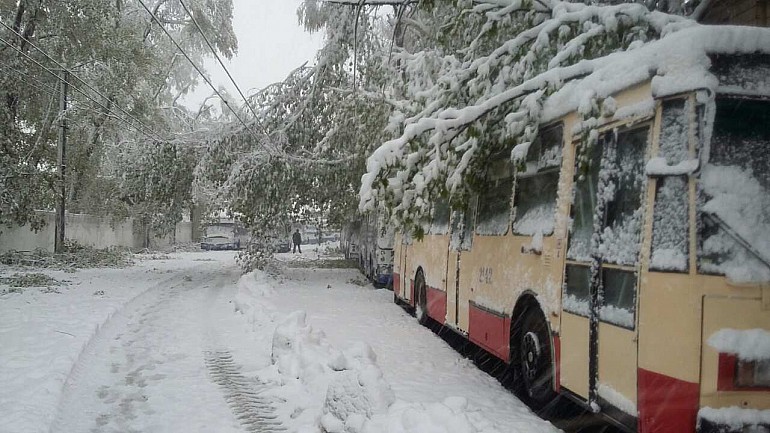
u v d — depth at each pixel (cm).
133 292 1642
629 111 518
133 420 639
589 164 573
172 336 1102
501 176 804
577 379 568
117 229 3759
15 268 2217
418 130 748
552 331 624
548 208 663
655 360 454
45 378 730
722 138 453
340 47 1877
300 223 2166
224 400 710
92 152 2942
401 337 1105
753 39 462
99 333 1088
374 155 760
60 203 2597
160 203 2166
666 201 462
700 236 436
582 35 708
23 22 2512
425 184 755
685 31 474
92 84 2491
